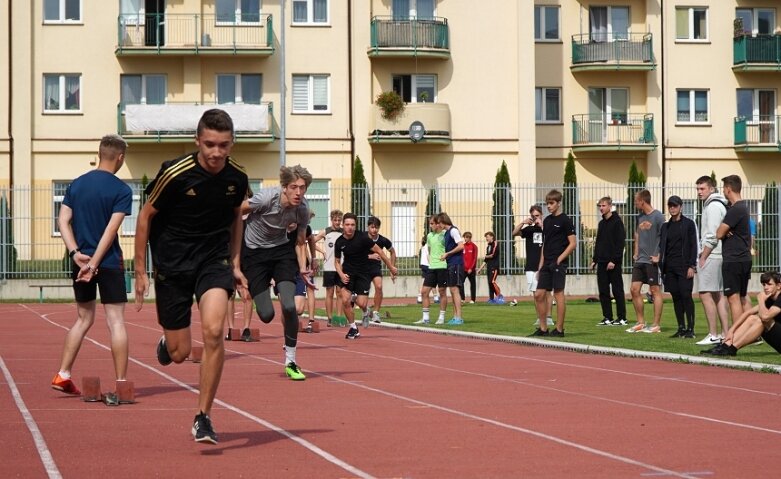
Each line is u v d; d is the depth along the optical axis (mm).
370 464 6758
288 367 11648
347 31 42375
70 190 9703
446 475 6422
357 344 16984
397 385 11148
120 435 7859
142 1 41500
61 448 7309
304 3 42344
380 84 42812
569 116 45562
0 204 34562
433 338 18375
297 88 42438
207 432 7133
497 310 27453
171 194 7312
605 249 20500
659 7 45500
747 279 14594
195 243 7516
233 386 11031
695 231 16938
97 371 12508
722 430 8148
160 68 41719
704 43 45844
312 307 19984
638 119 45438
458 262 21719
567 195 35562
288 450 7246
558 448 7355
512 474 6457
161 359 8586
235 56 41719
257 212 11305
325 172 42406
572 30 45469
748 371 12484
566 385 11148
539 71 45438
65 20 41438
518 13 43188
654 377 11906
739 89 46188
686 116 45969
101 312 26406
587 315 24594
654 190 39625
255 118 40938
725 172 46094
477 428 8234
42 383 11203
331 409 9281
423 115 41969
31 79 41125
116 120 41562
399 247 35938
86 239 9641
